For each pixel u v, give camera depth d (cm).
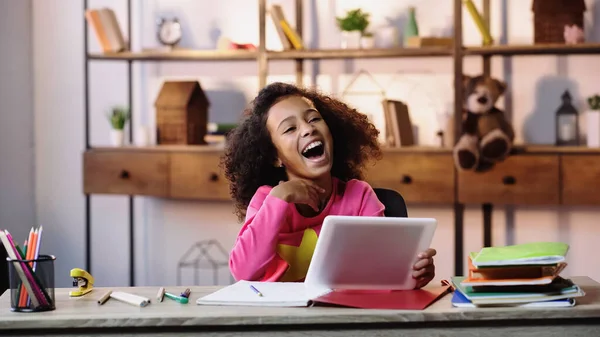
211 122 399
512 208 375
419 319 144
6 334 145
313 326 145
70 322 144
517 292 149
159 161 369
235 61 395
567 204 337
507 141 336
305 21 389
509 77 371
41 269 151
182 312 147
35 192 416
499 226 377
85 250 415
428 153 344
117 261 412
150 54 372
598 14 362
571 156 336
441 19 375
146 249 409
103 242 412
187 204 404
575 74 366
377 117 382
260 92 198
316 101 203
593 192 335
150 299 161
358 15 364
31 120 412
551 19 346
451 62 376
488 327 146
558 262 147
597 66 364
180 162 367
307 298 154
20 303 151
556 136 354
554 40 346
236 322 143
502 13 372
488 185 340
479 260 149
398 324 145
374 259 159
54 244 416
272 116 191
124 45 380
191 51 369
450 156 343
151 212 407
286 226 189
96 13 374
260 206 192
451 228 382
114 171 374
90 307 154
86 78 379
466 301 151
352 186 197
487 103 338
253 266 178
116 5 402
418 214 384
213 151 364
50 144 413
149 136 390
